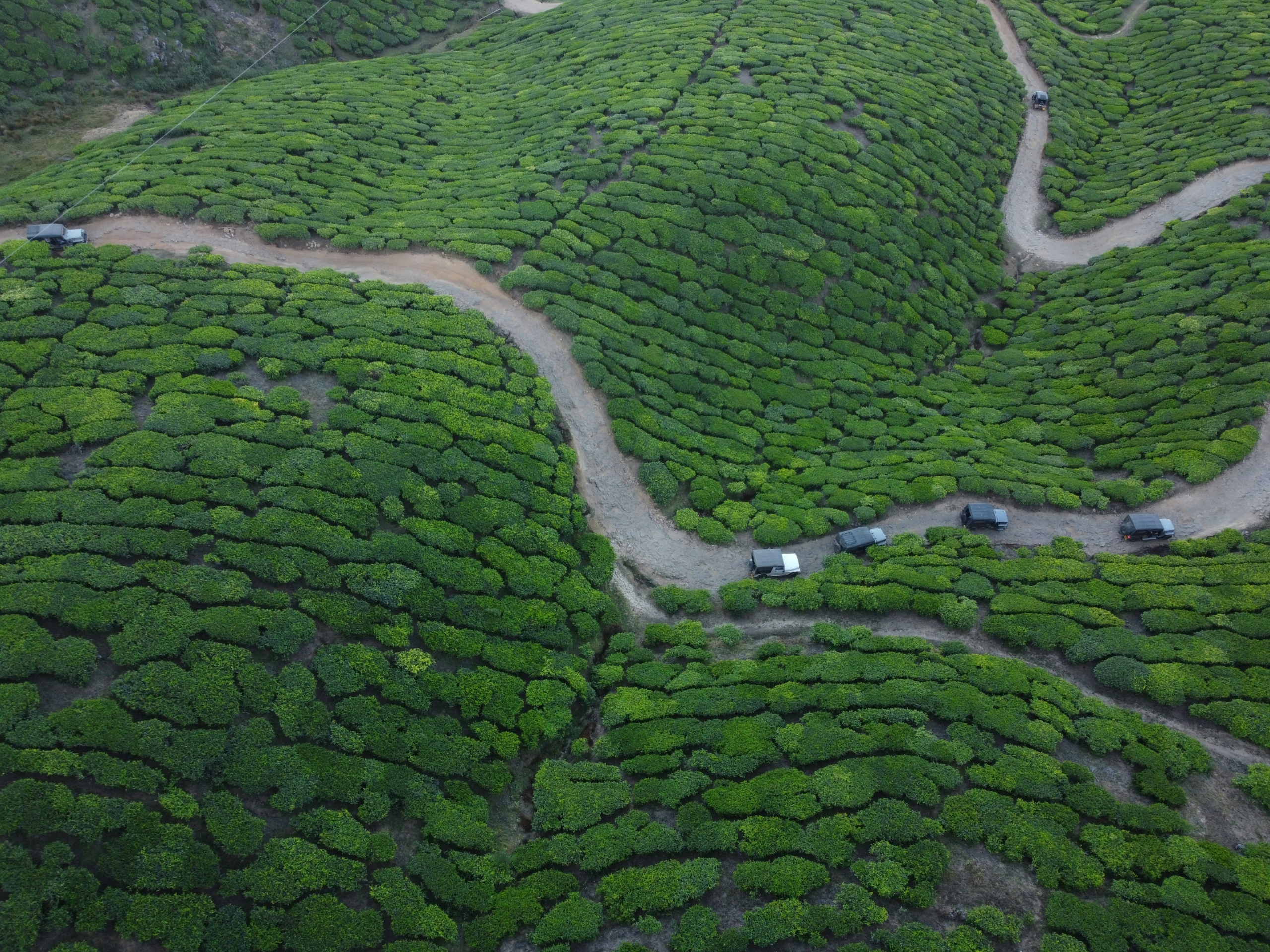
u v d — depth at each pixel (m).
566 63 74.62
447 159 63.03
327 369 42.88
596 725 34.19
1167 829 29.38
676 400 48.19
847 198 60.25
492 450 41.38
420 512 37.94
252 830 27.28
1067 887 28.03
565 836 29.69
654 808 30.75
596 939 27.28
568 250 53.00
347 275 49.56
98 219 50.22
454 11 90.56
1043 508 44.53
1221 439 45.72
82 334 41.78
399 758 30.52
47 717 27.95
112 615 30.75
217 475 36.47
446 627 34.53
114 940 24.83
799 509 44.19
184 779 27.95
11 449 36.06
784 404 50.44
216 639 31.16
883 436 49.31
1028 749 31.80
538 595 37.22
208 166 55.19
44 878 25.03
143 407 39.38
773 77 68.56
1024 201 69.00
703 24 75.12
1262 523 42.09
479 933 27.14
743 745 32.31
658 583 40.66
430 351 45.28
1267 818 30.23
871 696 33.66
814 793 30.50
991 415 51.56
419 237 52.78
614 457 44.97
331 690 31.17
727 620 39.06
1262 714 33.06
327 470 37.91
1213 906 27.31
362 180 58.75
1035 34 84.69
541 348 48.28
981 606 38.66
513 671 34.28
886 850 28.64
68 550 32.53
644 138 61.56
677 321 51.75
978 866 28.50
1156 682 34.25
